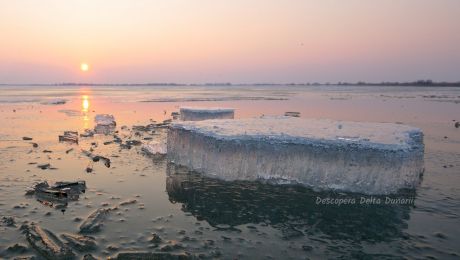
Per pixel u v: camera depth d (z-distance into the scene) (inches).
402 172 427.5
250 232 328.2
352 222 352.2
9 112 1366.9
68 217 348.5
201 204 392.8
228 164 471.5
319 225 345.7
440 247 303.3
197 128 530.3
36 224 329.7
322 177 438.6
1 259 268.4
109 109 1581.0
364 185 424.2
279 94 3555.6
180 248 292.5
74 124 1017.5
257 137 472.1
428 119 1190.9
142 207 380.2
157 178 481.4
